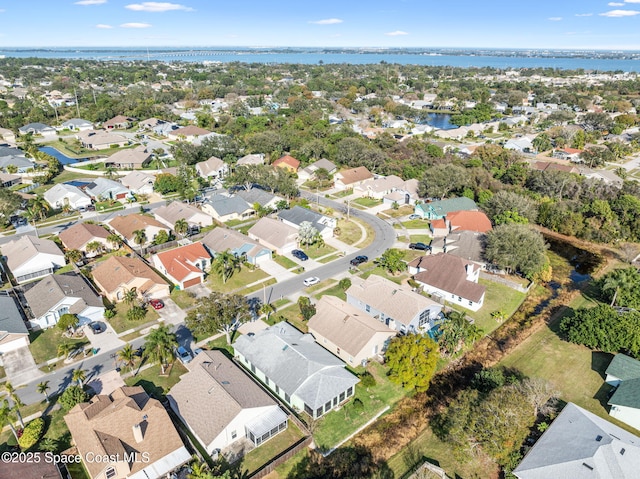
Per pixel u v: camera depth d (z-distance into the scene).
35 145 152.88
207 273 76.00
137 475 37.78
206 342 58.03
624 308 65.81
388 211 107.44
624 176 132.88
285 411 46.53
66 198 103.06
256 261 79.56
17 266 71.38
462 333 55.25
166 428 41.59
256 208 102.75
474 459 41.88
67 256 76.50
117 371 52.28
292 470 40.69
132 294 64.06
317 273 76.88
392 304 61.50
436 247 84.25
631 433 44.12
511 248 72.75
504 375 53.47
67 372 52.03
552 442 40.81
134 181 116.25
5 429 43.91
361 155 138.88
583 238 96.00
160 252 76.69
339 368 50.50
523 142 173.75
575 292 73.56
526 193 111.44
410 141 159.62
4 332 54.75
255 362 51.78
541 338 61.34
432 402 49.81
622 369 51.62
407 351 48.97
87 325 60.91
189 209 95.06
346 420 46.47
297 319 63.12
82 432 40.12
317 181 128.75
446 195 112.38
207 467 38.84
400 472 41.09
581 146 167.25
